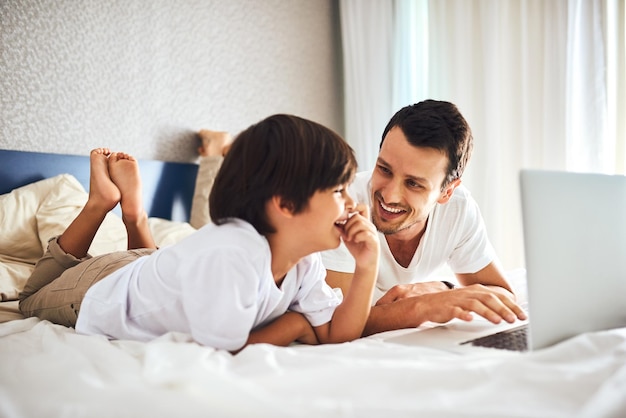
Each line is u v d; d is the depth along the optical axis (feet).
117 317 3.02
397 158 3.76
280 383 1.98
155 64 7.57
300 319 3.16
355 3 9.80
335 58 10.49
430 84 9.02
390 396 1.89
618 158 6.91
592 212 2.68
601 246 2.69
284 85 9.50
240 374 2.17
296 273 3.13
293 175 2.63
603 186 2.76
